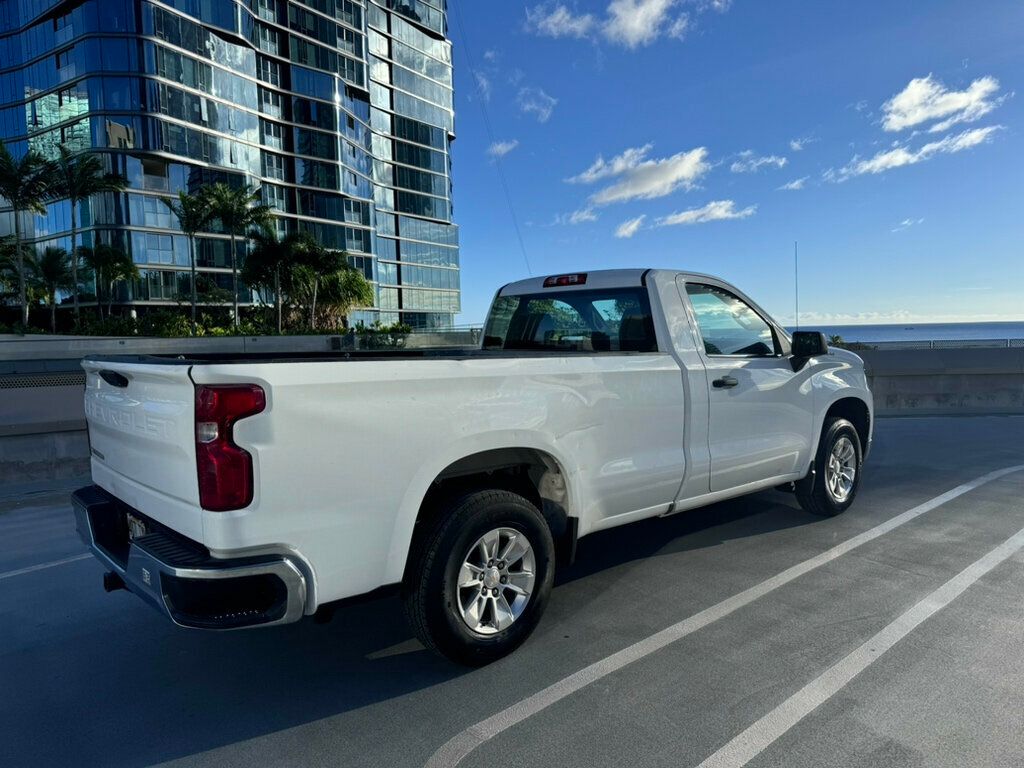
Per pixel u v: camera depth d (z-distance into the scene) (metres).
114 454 3.34
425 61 78.62
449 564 3.04
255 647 3.58
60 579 4.65
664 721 2.74
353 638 3.66
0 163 35.44
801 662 3.18
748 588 4.09
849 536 5.03
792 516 5.62
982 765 2.42
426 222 79.75
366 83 65.12
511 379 3.28
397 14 73.69
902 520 5.39
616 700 2.91
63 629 3.85
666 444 4.05
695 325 4.38
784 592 4.00
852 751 2.51
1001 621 3.54
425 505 3.22
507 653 3.32
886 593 3.94
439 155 81.06
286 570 2.58
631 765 2.48
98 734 2.81
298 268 46.03
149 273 45.94
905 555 4.58
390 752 2.61
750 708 2.82
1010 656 3.18
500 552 3.34
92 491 3.66
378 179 71.94
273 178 55.44
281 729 2.80
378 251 71.94
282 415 2.55
